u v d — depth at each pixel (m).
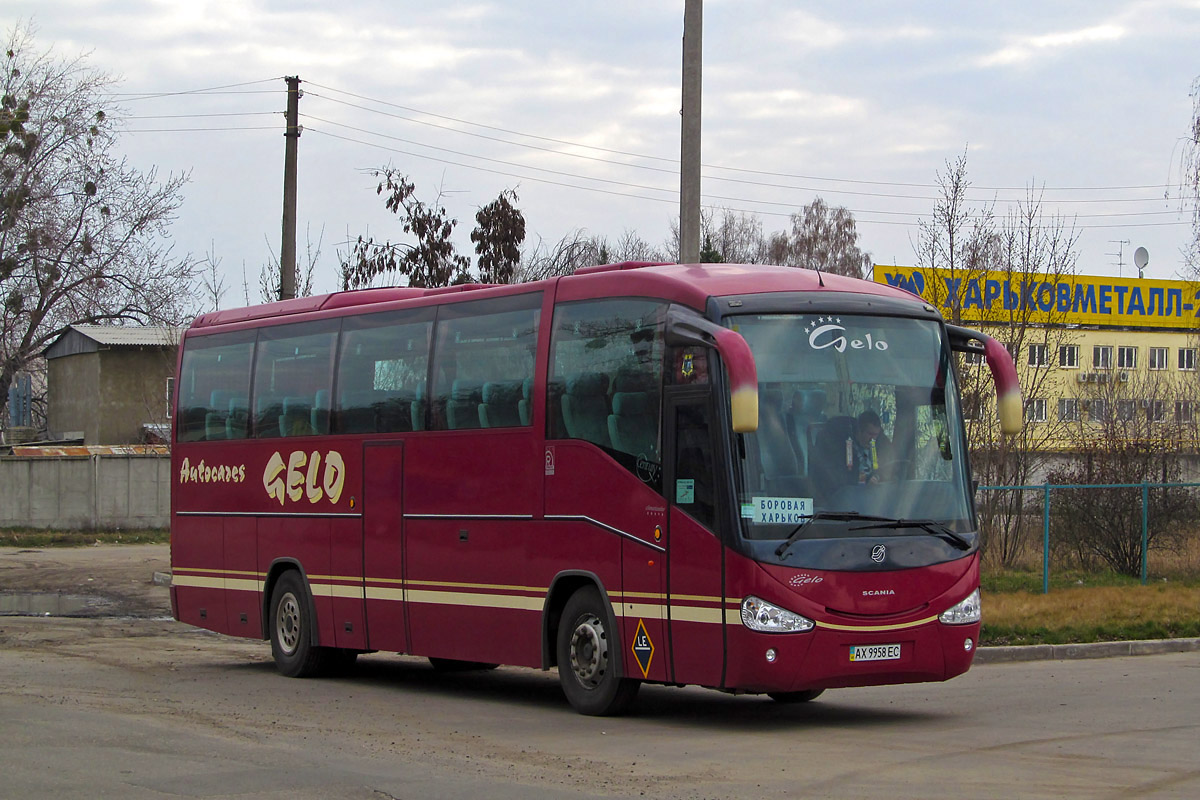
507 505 13.02
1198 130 30.05
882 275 43.47
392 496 14.57
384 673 16.70
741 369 10.09
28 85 46.69
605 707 11.98
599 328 12.24
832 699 13.44
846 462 11.05
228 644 19.95
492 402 13.34
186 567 18.02
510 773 9.08
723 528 10.72
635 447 11.66
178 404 18.39
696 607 10.95
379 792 8.34
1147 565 25.22
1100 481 27.41
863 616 10.73
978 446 27.31
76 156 47.38
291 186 27.89
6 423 64.12
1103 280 59.81
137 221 48.81
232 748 10.11
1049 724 11.35
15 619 22.53
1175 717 11.75
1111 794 8.10
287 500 16.25
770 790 8.38
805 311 11.31
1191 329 51.91
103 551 36.78
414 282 32.78
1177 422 30.58
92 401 55.31
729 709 12.73
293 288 27.88
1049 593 22.23
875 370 11.41
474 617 13.38
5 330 47.59
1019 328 28.16
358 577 15.03
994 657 16.89
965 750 9.91
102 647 19.06
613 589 11.77
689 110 17.34
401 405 14.56
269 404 16.70
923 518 11.19
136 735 10.69
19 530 41.47
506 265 33.47
